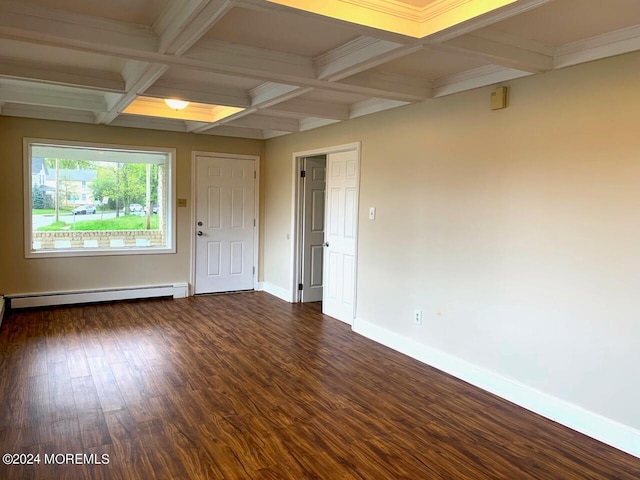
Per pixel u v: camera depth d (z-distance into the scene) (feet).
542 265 10.20
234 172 21.90
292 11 7.27
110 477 7.71
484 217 11.51
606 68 8.96
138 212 20.39
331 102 15.33
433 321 13.11
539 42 9.20
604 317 9.12
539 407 10.31
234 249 22.24
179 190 20.70
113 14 8.50
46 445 8.60
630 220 8.69
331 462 8.34
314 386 11.61
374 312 15.44
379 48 9.10
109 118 17.20
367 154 15.58
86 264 19.11
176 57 9.40
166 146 20.26
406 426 9.71
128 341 14.61
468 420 10.01
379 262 15.16
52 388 11.03
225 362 13.07
